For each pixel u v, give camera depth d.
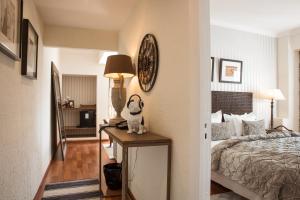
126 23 3.23
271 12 3.69
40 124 3.03
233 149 2.73
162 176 1.87
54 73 4.67
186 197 1.49
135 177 2.66
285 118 4.61
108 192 2.86
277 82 4.88
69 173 3.60
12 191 1.73
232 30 4.45
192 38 1.45
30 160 2.37
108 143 6.12
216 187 2.90
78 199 2.66
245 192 2.42
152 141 1.68
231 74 4.40
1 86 1.46
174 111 1.69
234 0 3.25
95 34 3.74
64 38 3.59
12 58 1.67
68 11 2.95
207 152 1.45
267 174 2.11
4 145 1.53
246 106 4.50
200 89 1.43
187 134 1.50
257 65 4.68
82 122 6.73
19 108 1.91
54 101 4.70
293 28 4.50
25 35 1.97
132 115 2.04
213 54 4.28
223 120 4.10
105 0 2.61
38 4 2.71
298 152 2.47
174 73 1.70
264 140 3.16
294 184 1.95
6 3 1.42
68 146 5.71
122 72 2.46
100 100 6.44
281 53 4.82
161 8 1.95
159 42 1.99
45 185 3.08
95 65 6.42
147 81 2.25
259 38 4.71
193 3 1.45
